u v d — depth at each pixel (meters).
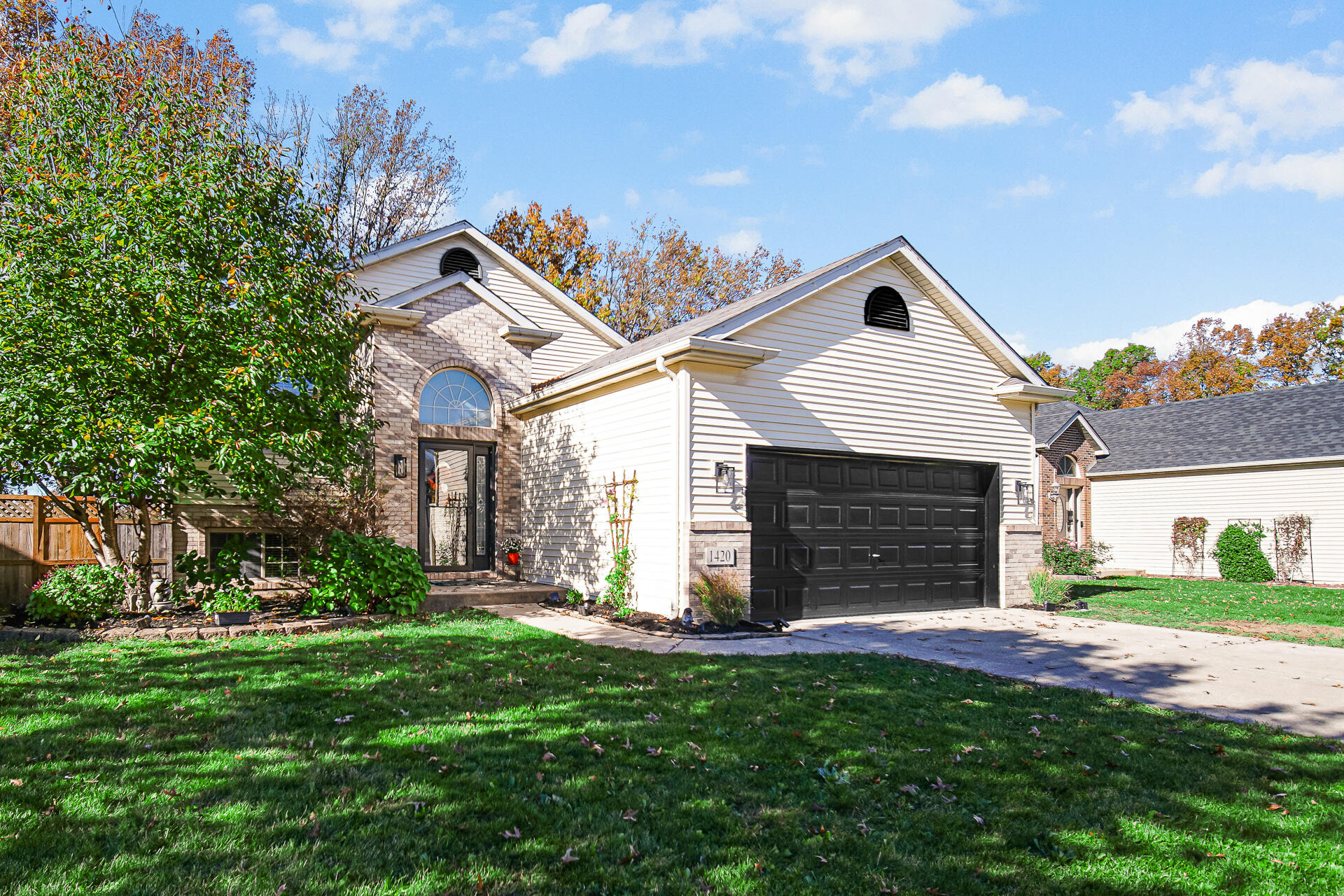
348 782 4.22
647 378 11.32
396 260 17.12
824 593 12.00
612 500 11.92
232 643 8.25
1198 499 24.64
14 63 15.57
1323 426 23.02
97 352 8.15
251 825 3.63
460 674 6.85
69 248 8.20
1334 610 13.88
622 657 7.86
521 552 14.45
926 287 13.38
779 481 11.66
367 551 10.56
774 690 6.53
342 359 10.20
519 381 14.70
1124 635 10.39
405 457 13.20
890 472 12.89
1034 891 3.31
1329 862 3.64
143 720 5.26
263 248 9.25
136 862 3.24
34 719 5.23
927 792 4.38
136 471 8.16
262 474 8.91
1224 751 5.27
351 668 6.98
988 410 14.02
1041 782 4.60
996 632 10.60
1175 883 3.41
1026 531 14.05
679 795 4.20
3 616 9.97
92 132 9.14
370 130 26.86
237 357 8.83
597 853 3.49
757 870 3.39
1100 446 27.31
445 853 3.45
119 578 9.49
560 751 4.82
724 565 10.57
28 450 8.02
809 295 11.94
